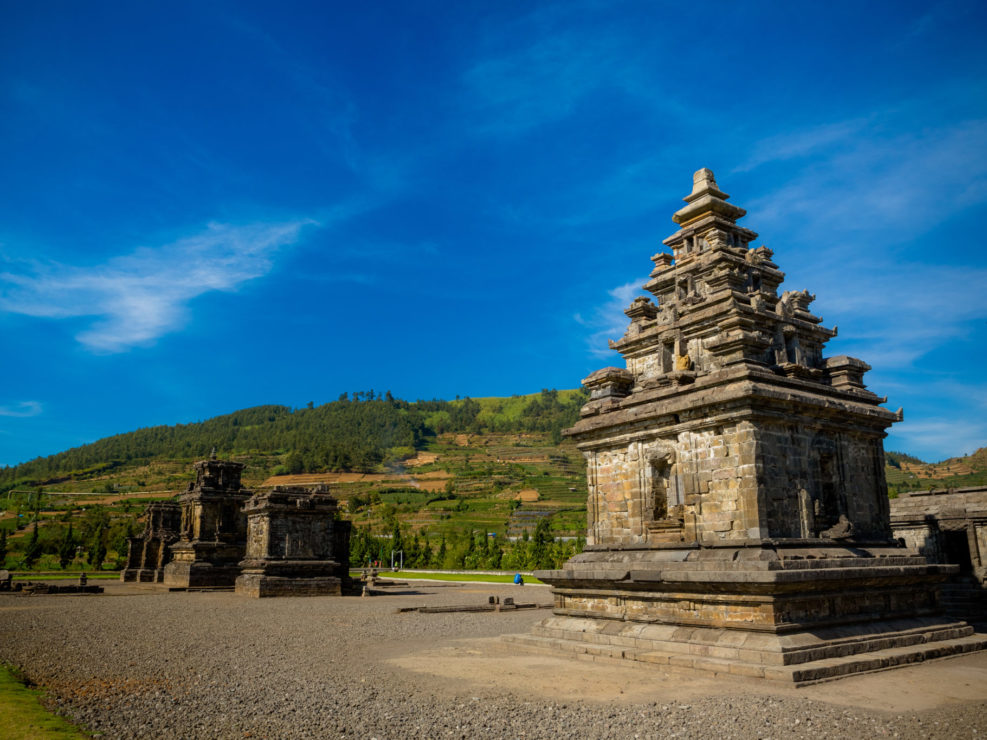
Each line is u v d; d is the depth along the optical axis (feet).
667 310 83.25
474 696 50.31
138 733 40.57
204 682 56.54
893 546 77.61
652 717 43.73
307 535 168.04
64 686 54.95
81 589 175.11
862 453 79.41
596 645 69.00
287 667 63.93
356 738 39.78
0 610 125.08
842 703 47.19
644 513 76.48
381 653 72.74
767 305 79.46
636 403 80.12
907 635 67.26
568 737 39.83
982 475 594.65
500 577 250.57
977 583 103.30
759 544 63.67
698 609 64.49
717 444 69.46
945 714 44.47
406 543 362.74
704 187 84.69
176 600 148.66
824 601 63.46
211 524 192.54
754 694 49.47
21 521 525.34
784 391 69.51
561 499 643.86
